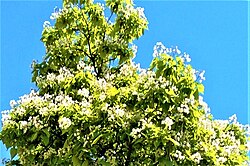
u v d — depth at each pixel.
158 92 10.47
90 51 14.47
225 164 11.95
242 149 13.20
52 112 11.47
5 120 11.45
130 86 12.16
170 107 10.53
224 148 11.95
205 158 11.05
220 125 13.71
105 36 14.59
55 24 14.40
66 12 14.42
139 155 10.53
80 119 10.71
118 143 10.63
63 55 14.27
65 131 10.71
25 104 11.76
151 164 10.29
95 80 12.59
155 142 9.86
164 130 10.20
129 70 13.34
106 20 14.54
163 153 10.08
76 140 10.63
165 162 9.91
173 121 10.61
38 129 11.22
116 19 14.15
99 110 10.67
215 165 11.05
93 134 10.29
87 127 10.73
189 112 10.59
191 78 10.53
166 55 10.70
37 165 11.71
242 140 14.29
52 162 11.39
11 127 11.34
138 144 10.30
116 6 14.27
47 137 11.13
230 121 14.38
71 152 10.64
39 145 11.72
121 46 14.05
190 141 11.02
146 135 10.09
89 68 13.48
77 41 14.81
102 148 10.77
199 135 11.01
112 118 10.45
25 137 11.39
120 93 11.12
